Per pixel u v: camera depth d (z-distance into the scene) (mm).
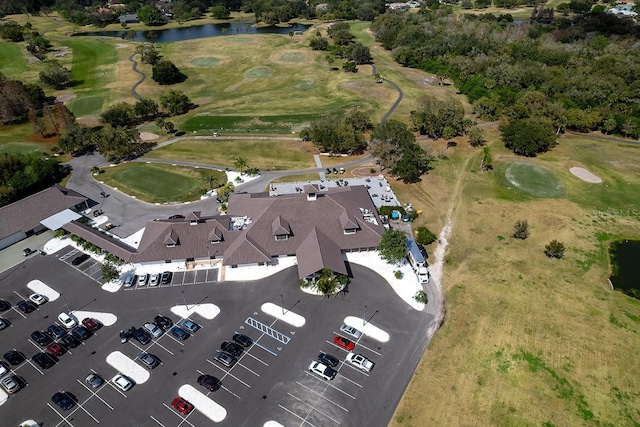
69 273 88250
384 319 76812
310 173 125688
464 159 133125
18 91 162875
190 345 72312
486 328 75312
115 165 131500
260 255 87438
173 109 170000
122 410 62688
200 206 110062
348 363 68938
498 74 182750
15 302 81688
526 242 97500
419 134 150000
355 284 84125
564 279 86688
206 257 89938
